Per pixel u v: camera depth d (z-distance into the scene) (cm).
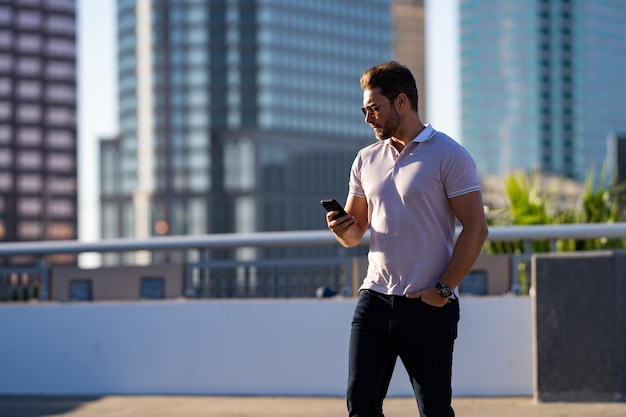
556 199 1002
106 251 792
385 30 18725
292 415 664
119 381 771
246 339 753
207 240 779
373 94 414
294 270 778
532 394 712
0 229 17388
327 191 17725
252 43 17388
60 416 676
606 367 666
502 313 717
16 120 17750
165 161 17462
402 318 409
